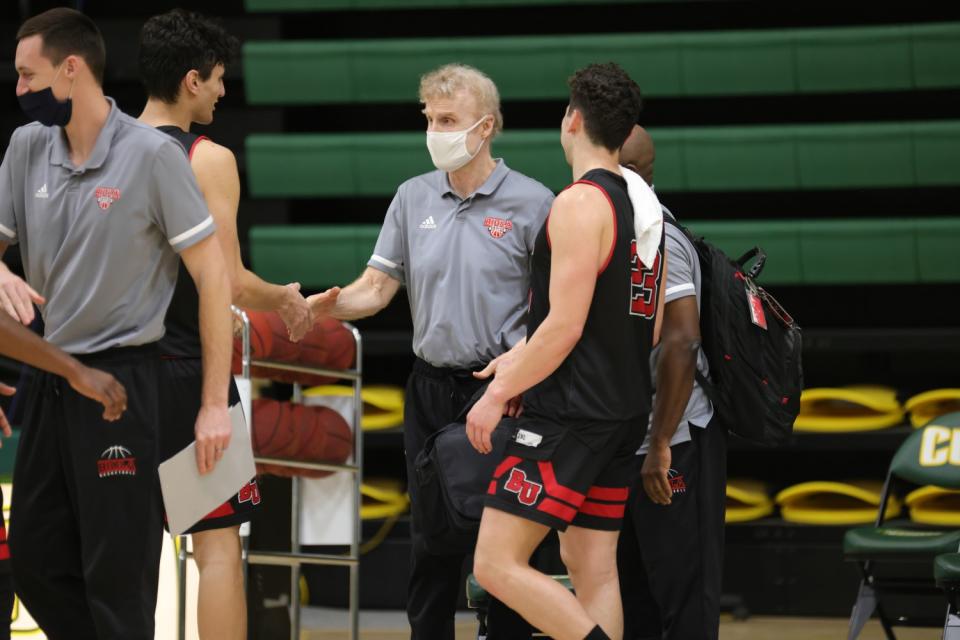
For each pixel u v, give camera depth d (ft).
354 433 46.03
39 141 32.17
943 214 64.23
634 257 33.45
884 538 44.34
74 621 33.27
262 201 64.69
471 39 62.34
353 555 45.78
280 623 48.37
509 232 40.06
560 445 33.01
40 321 51.13
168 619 44.70
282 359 43.42
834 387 63.77
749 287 38.63
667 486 36.81
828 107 65.51
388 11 68.74
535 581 32.99
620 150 36.83
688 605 38.01
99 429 31.04
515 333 39.93
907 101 64.90
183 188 31.37
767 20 66.90
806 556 57.16
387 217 42.29
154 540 31.83
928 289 64.03
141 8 69.87
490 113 39.83
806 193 65.05
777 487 63.62
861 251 59.31
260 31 66.64
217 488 33.04
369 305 41.68
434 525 37.81
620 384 33.27
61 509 32.12
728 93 61.11
